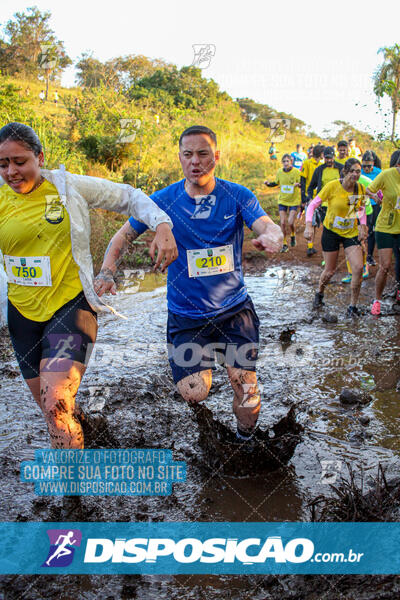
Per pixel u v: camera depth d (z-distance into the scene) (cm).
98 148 1329
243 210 287
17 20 2359
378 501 241
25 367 268
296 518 252
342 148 836
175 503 266
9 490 274
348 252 589
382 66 1098
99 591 210
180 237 286
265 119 3228
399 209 559
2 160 234
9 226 249
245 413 292
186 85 2670
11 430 338
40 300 256
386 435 327
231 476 290
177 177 1377
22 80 2394
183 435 334
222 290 289
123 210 270
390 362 452
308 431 336
